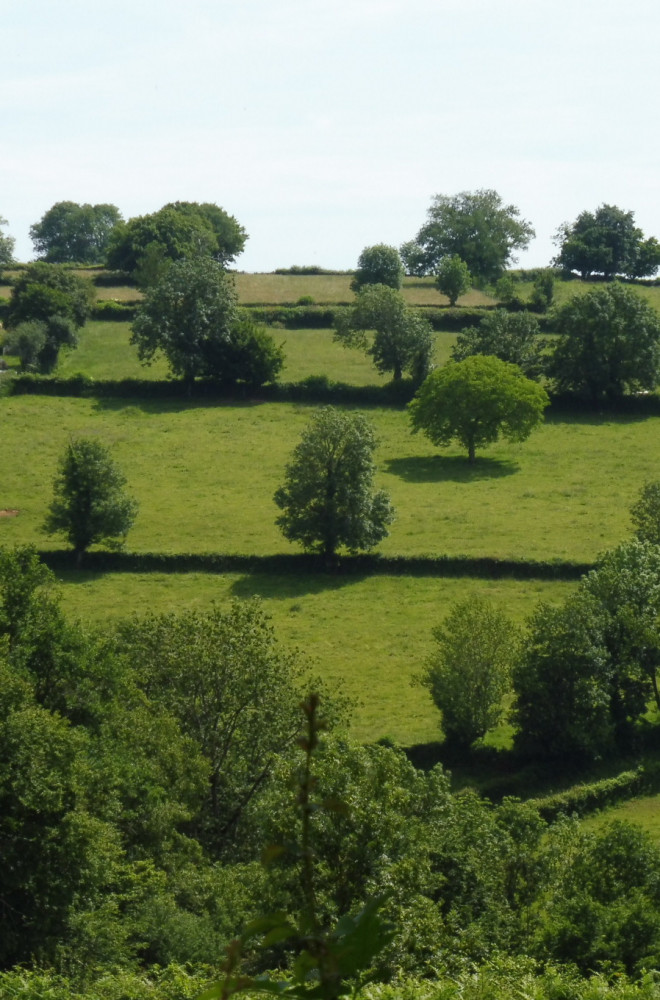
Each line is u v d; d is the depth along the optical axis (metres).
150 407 117.56
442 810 30.73
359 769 26.00
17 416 112.88
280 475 101.12
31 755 28.55
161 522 90.19
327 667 67.19
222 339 119.38
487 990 16.91
